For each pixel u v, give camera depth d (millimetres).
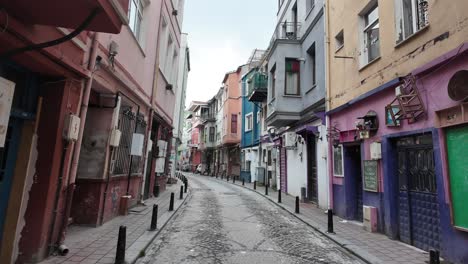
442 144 5891
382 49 8258
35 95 5180
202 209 11555
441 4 6172
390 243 7055
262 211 11562
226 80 34875
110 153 7883
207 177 36594
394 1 7828
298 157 15555
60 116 5262
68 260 5105
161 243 6711
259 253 6141
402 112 6938
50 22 3914
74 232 6871
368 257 5914
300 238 7547
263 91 21078
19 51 3818
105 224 7824
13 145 4965
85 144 7621
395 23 7750
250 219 9828
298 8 15984
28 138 5113
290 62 15234
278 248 6559
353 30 9992
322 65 12430
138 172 11031
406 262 5664
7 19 3553
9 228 4902
